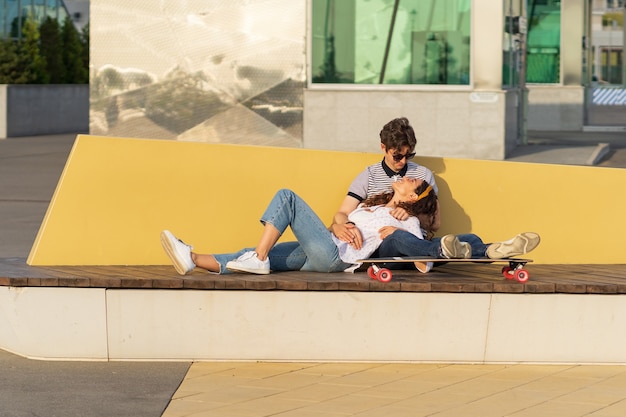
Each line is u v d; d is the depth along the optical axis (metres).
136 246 10.19
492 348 9.02
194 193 10.35
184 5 27.31
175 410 7.66
